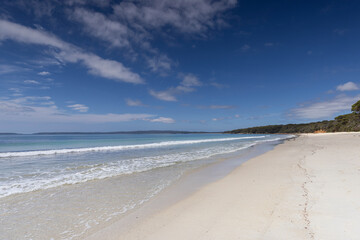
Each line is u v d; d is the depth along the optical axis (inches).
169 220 174.9
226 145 1112.2
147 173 377.1
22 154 663.1
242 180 302.2
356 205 165.8
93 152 757.9
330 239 123.4
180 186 289.3
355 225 136.2
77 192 261.7
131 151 791.7
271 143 1224.8
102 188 279.6
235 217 169.2
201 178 336.5
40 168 426.3
